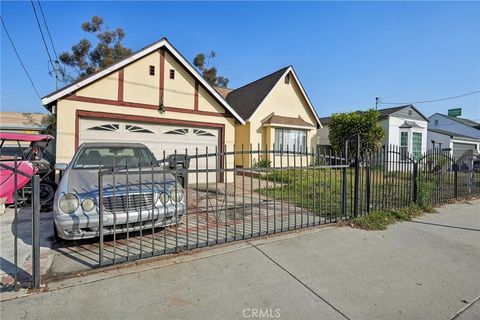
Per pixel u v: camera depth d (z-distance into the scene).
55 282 2.93
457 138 24.47
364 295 2.88
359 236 4.64
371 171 6.02
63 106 7.82
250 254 3.76
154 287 2.89
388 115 18.66
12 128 16.11
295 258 3.69
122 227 3.73
